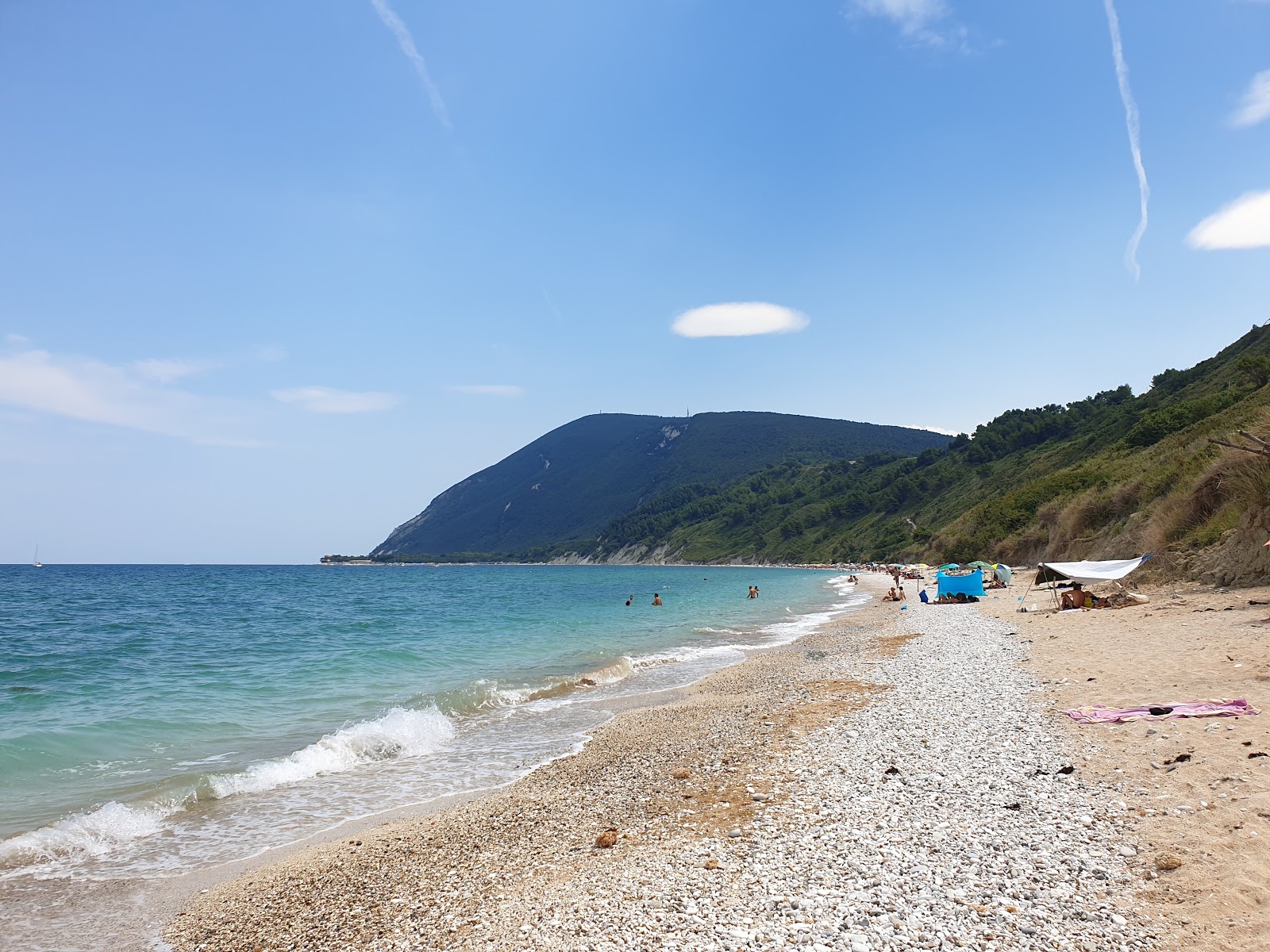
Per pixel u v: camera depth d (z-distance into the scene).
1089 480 52.09
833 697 14.48
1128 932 4.84
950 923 5.21
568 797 10.12
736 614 42.06
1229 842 5.70
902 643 22.25
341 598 63.91
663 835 7.93
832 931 5.26
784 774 9.58
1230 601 17.39
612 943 5.48
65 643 30.92
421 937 6.23
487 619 41.38
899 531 117.44
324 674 22.25
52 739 13.96
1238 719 8.70
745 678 19.20
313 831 9.80
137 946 6.80
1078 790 7.37
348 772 12.56
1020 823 6.75
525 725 15.66
